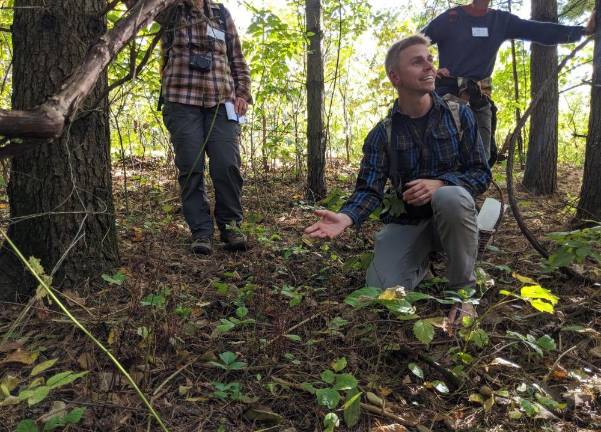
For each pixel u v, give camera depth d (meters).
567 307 2.40
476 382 1.89
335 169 7.36
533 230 3.72
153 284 2.36
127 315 2.20
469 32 3.58
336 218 2.36
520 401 1.70
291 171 6.43
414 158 2.55
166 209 3.73
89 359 1.91
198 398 1.75
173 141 3.28
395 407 1.76
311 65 5.16
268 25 4.75
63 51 2.34
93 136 2.49
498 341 2.16
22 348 2.00
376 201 2.51
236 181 3.39
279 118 6.48
